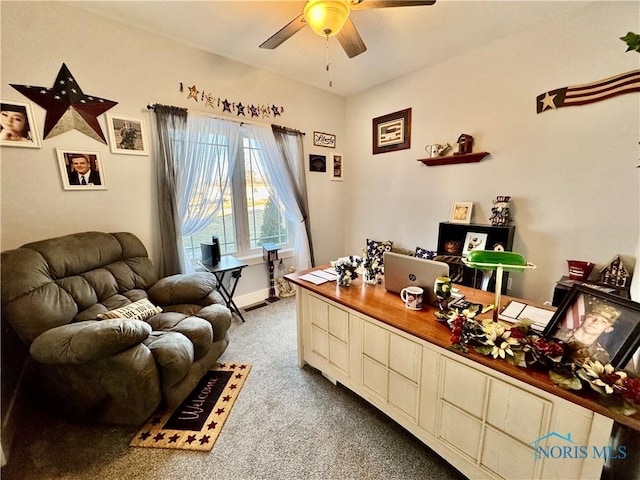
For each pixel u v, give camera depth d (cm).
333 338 184
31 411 171
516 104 254
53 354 136
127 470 137
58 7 198
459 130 296
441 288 139
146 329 155
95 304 190
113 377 144
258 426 163
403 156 354
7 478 133
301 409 175
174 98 258
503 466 112
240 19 223
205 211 285
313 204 396
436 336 124
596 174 220
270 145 330
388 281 170
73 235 200
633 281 184
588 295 104
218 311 210
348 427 162
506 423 109
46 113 198
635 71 196
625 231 211
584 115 220
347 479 132
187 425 162
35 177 197
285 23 228
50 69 197
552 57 230
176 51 255
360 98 392
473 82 279
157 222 259
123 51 228
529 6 210
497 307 126
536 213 253
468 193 299
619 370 85
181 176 264
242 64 300
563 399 92
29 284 157
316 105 377
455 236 312
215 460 142
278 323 290
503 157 268
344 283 186
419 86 323
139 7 206
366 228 415
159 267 264
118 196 236
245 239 335
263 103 322
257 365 221
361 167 407
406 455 144
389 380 152
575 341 98
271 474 135
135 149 240
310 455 145
